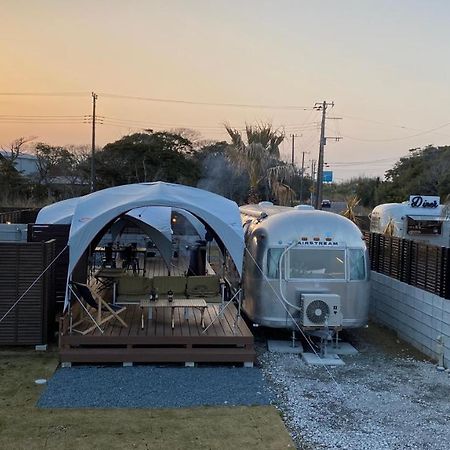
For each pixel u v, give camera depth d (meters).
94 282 12.95
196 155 44.31
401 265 11.28
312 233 10.09
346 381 8.32
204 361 8.85
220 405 7.12
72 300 10.22
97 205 9.49
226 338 8.98
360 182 63.28
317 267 10.02
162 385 7.86
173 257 17.73
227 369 8.78
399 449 5.98
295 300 9.95
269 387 7.94
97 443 5.89
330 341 10.53
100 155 42.81
